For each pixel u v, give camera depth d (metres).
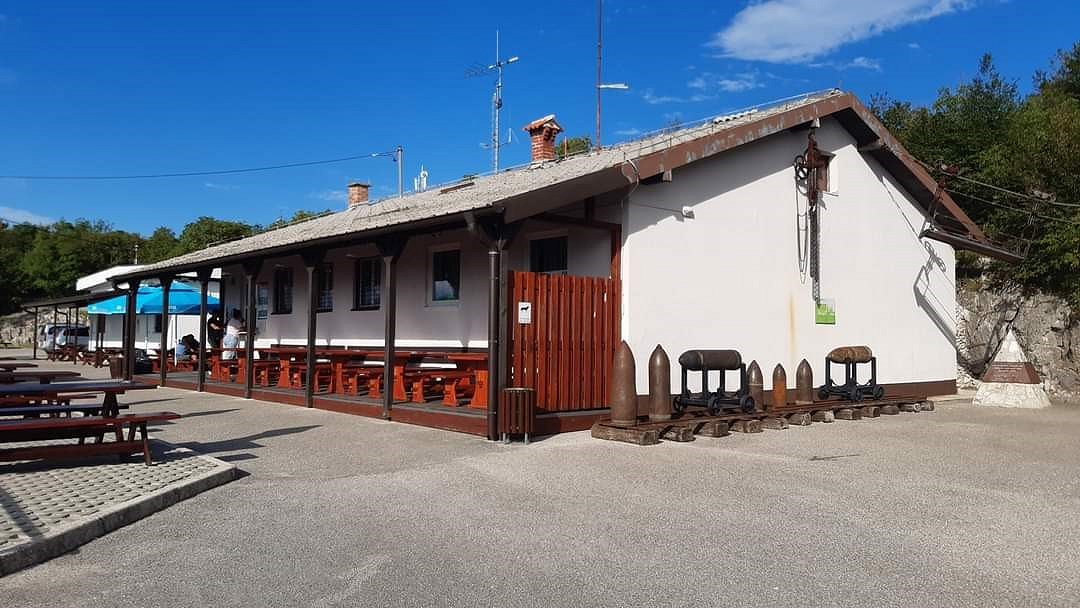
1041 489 6.96
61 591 4.31
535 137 17.25
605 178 10.27
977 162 22.44
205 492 6.65
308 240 12.12
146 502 5.91
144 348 30.16
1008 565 4.77
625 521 5.73
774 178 13.55
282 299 19.56
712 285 12.28
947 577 4.54
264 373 15.31
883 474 7.56
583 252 11.60
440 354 11.95
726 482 7.09
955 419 12.52
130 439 7.84
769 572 4.61
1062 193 19.31
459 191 16.09
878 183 15.92
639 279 11.15
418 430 10.05
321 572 4.61
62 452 7.12
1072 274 18.20
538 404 9.85
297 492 6.64
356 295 16.56
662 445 9.13
